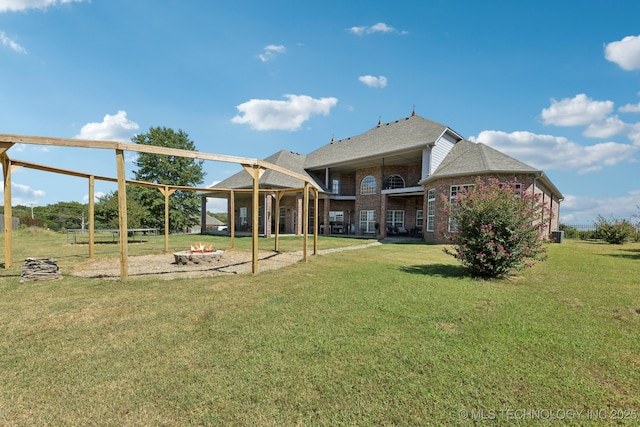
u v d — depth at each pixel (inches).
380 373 109.9
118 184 245.1
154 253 479.8
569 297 210.4
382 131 1021.2
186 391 99.4
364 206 1023.0
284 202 1084.5
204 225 1102.4
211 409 90.7
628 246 606.9
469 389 100.3
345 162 952.3
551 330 149.9
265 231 882.1
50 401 94.8
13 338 139.6
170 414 88.7
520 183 597.9
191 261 360.5
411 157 875.4
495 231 273.6
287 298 204.7
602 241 792.9
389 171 991.6
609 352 126.8
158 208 1330.0
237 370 112.1
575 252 482.3
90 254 415.2
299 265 350.9
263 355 123.3
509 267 272.1
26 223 1113.4
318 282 254.8
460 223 290.2
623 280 267.0
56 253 468.1
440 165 781.9
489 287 238.7
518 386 102.3
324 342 135.1
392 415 88.0
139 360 119.8
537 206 277.6
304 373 109.8
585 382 105.0
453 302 196.4
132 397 96.6
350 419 86.4
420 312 175.8
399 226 1011.3
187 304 190.9
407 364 116.3
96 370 112.5
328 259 404.8
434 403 93.4
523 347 131.0
